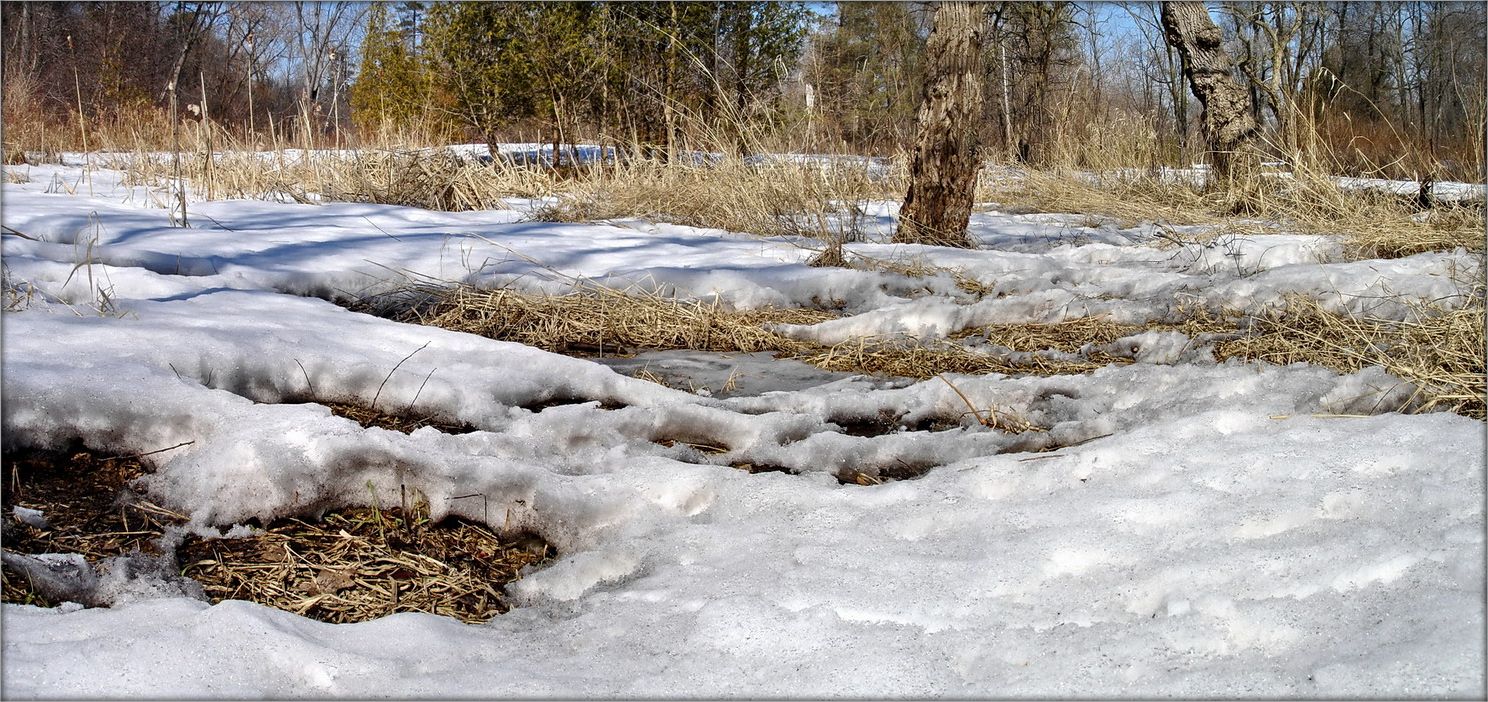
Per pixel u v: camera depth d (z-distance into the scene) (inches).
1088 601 72.4
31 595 74.9
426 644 70.0
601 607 76.0
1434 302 157.9
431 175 297.1
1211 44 350.3
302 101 364.2
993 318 171.8
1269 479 89.8
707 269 191.2
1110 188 350.9
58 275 148.9
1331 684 57.4
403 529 92.7
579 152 472.4
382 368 120.2
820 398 123.6
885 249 218.8
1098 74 520.4
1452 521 76.9
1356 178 300.5
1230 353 143.9
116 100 689.6
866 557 80.1
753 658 66.2
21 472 94.7
